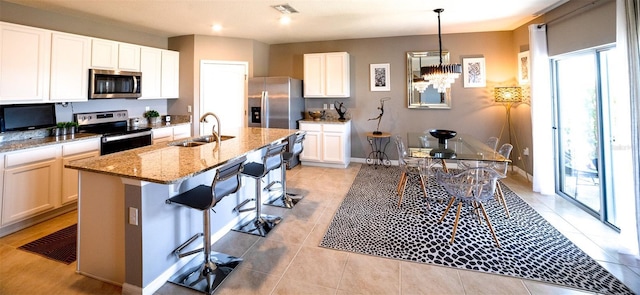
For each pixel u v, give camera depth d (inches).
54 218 123.9
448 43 205.9
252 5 143.3
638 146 89.2
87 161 85.7
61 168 124.1
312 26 183.6
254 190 131.7
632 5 89.9
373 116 224.4
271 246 101.0
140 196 72.6
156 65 186.9
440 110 210.7
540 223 117.2
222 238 106.7
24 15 135.6
